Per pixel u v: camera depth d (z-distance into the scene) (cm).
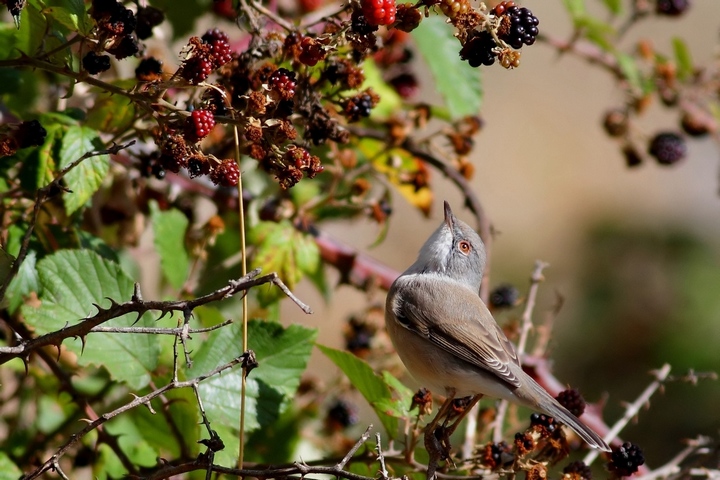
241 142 947
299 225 1096
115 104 873
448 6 727
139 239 1111
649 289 2020
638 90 1322
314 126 848
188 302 681
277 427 1084
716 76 1362
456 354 1030
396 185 1159
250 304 1194
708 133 1359
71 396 938
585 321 1950
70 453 1007
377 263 1209
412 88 1273
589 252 2242
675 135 1348
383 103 1157
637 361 1867
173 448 925
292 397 912
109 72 1051
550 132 2747
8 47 917
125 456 916
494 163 2641
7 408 1080
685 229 2238
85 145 842
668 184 2555
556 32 2633
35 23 811
